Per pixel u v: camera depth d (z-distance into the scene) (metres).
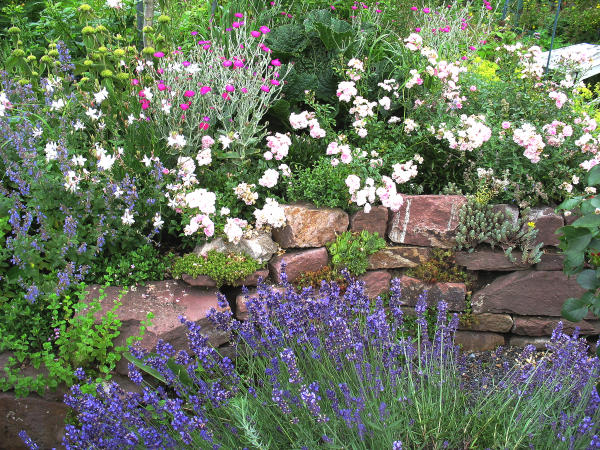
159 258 3.76
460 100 4.45
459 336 3.90
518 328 3.87
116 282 3.50
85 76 4.39
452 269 3.88
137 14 5.20
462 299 3.85
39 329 3.17
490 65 5.99
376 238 3.87
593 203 2.44
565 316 2.55
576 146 4.12
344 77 4.80
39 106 4.13
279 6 5.63
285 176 4.05
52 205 3.41
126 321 3.23
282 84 4.43
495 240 3.81
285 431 2.54
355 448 2.36
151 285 3.55
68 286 3.21
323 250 3.83
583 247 2.46
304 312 2.90
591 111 5.26
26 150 3.48
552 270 3.78
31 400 3.01
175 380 2.68
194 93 4.08
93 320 3.02
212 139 4.00
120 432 2.37
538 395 2.79
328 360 2.77
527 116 4.42
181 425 2.26
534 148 3.82
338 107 4.76
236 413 2.48
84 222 3.57
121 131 4.19
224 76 4.25
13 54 4.39
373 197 3.75
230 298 3.66
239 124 4.20
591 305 2.52
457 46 5.77
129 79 4.14
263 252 3.69
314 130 4.16
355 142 4.52
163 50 4.46
